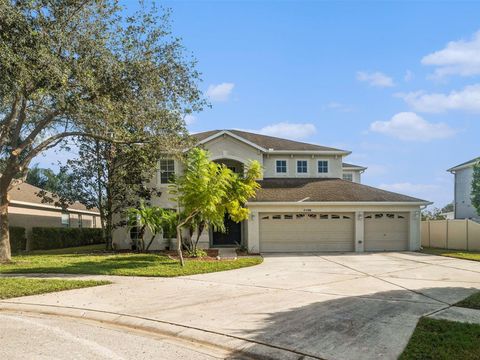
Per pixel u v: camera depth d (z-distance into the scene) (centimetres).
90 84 1346
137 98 1566
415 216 2070
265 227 2033
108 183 2078
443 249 2159
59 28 1331
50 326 707
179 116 1702
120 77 1491
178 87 1656
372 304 823
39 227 2431
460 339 579
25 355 550
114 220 2183
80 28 1426
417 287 1019
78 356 548
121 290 1003
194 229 1777
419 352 534
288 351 562
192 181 1420
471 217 3022
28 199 2558
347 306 807
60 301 888
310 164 2467
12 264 1492
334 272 1302
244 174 2078
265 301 866
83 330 684
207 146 2228
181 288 1024
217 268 1366
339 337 612
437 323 665
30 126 1792
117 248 2192
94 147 2084
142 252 1991
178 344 615
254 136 2602
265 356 550
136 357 550
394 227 2080
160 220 1869
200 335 639
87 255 1875
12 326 704
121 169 2027
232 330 657
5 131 1549
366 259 1684
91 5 1444
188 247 1980
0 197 1555
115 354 560
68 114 1498
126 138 1630
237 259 1652
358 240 2039
